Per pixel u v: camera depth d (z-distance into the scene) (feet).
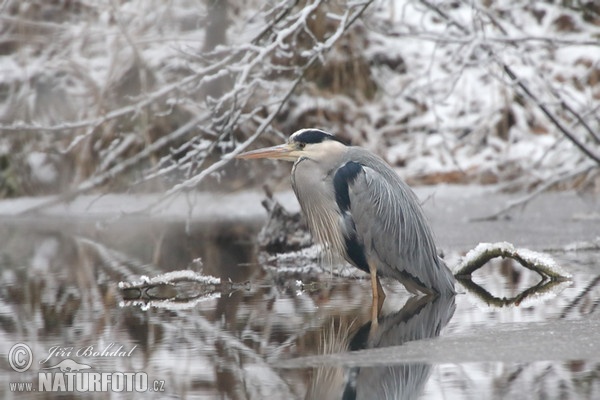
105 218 61.87
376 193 33.27
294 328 27.63
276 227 45.42
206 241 50.19
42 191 68.03
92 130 39.70
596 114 51.88
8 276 38.75
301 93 70.08
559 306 30.19
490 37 46.03
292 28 38.83
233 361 23.70
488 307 30.68
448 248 44.34
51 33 68.54
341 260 38.09
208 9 55.83
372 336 26.30
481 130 69.72
